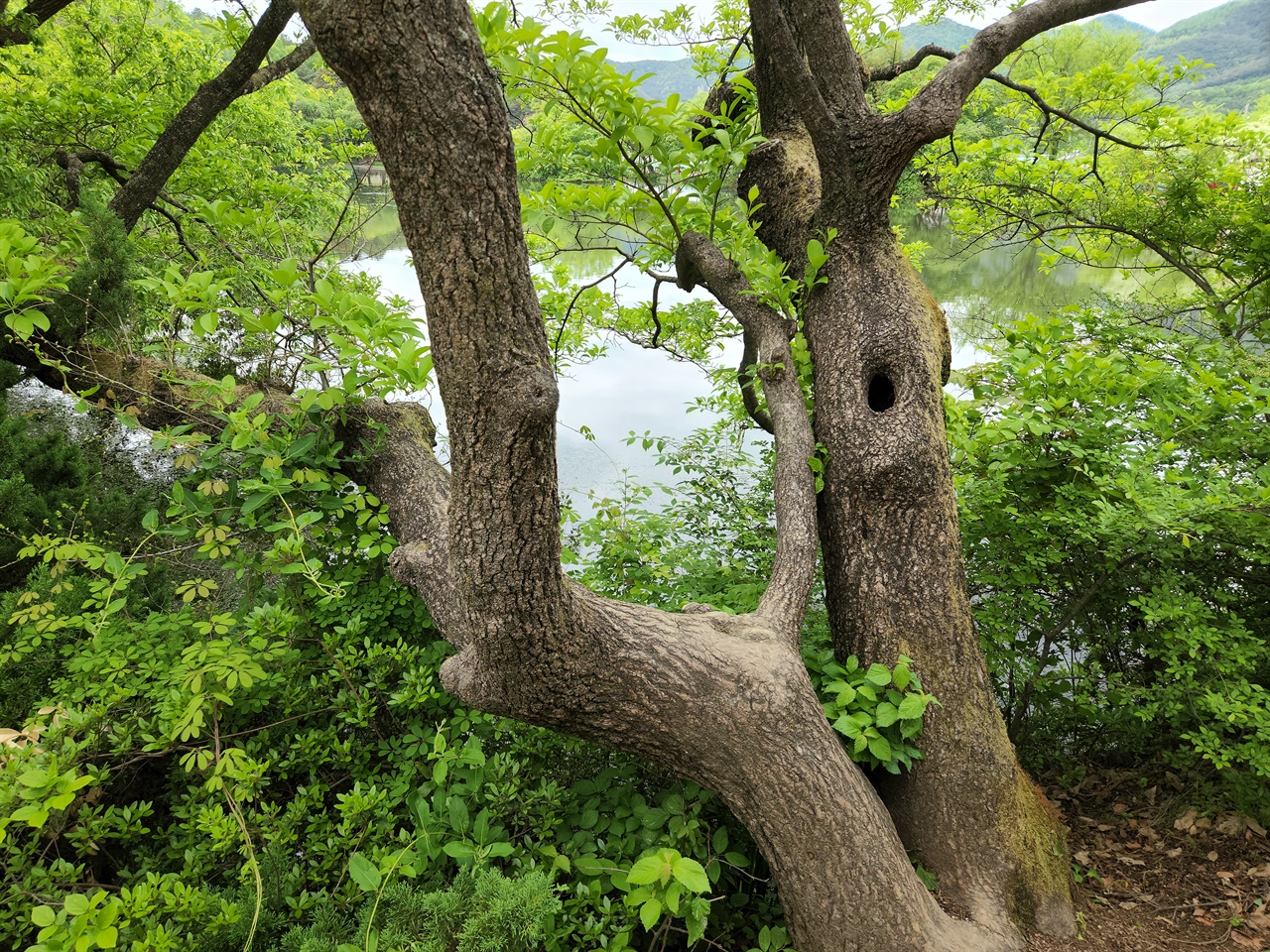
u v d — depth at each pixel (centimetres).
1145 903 243
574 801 228
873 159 268
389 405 352
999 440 307
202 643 236
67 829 219
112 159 627
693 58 409
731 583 314
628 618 199
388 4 121
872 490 253
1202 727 261
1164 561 292
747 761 190
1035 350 347
